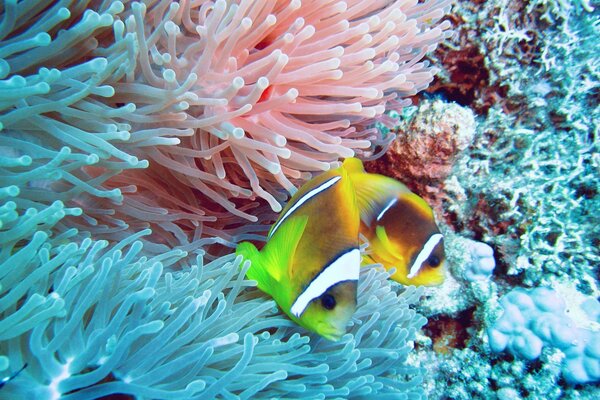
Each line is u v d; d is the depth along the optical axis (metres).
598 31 0.33
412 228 0.23
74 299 0.17
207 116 0.22
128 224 0.23
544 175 0.33
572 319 0.30
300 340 0.20
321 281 0.18
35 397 0.14
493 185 0.33
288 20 0.24
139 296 0.16
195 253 0.24
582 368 0.29
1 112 0.19
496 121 0.35
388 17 0.25
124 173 0.23
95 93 0.19
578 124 0.33
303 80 0.23
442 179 0.34
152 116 0.20
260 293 0.23
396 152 0.34
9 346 0.15
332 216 0.18
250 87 0.22
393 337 0.24
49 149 0.20
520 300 0.31
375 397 0.22
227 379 0.16
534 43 0.34
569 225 0.32
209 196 0.23
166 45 0.21
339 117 0.27
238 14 0.20
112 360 0.15
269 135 0.22
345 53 0.24
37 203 0.19
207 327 0.19
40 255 0.17
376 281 0.25
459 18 0.34
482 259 0.33
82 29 0.18
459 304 0.33
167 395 0.15
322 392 0.20
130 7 0.21
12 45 0.17
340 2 0.24
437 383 0.33
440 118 0.33
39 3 0.19
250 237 0.26
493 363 0.31
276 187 0.26
